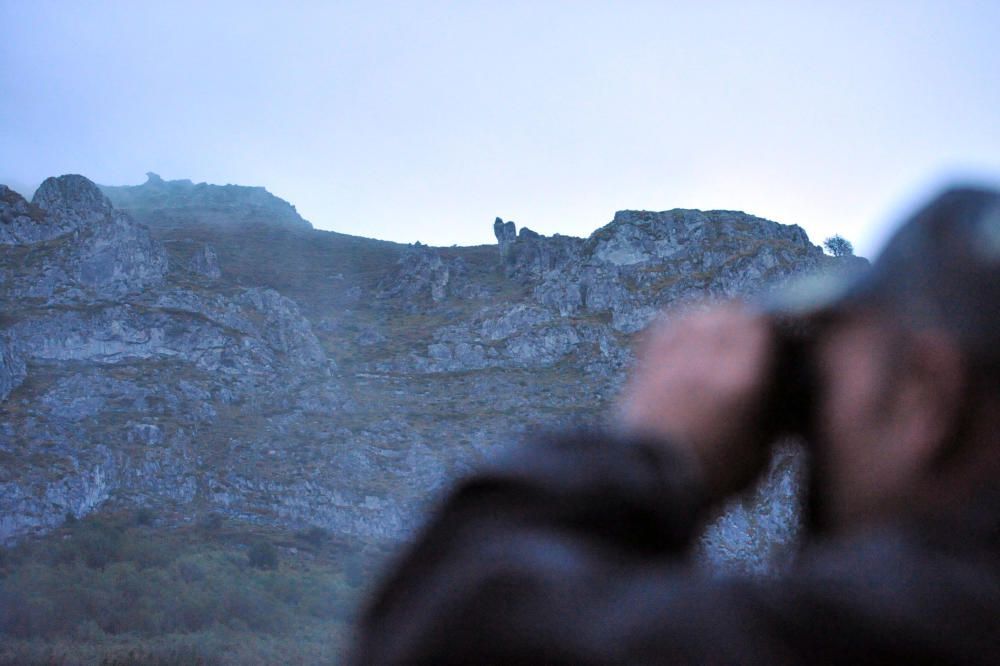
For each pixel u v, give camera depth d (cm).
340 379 8419
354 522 6341
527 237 11025
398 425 7425
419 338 9294
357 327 9725
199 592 4712
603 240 10175
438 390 8244
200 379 7731
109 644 3997
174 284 8919
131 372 7562
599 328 8862
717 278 8912
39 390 7000
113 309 7806
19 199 9012
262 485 6575
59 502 5869
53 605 4244
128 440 6719
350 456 6894
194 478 6600
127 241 8562
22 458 6109
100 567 5175
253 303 8944
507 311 9344
